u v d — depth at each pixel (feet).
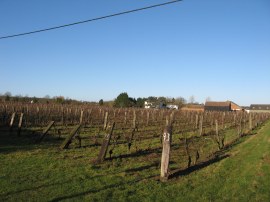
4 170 34.47
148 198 26.73
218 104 401.08
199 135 85.61
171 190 29.63
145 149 55.47
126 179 33.14
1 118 92.94
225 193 29.50
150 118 138.51
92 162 40.98
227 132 100.83
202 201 26.76
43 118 101.50
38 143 56.34
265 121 195.83
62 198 25.79
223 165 42.88
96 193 27.37
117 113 141.38
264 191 30.40
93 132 80.33
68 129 83.92
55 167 37.32
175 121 132.26
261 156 50.78
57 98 240.94
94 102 299.38
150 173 36.70
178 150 56.65
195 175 36.60
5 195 25.98
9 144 53.62
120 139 68.08
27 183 29.73
